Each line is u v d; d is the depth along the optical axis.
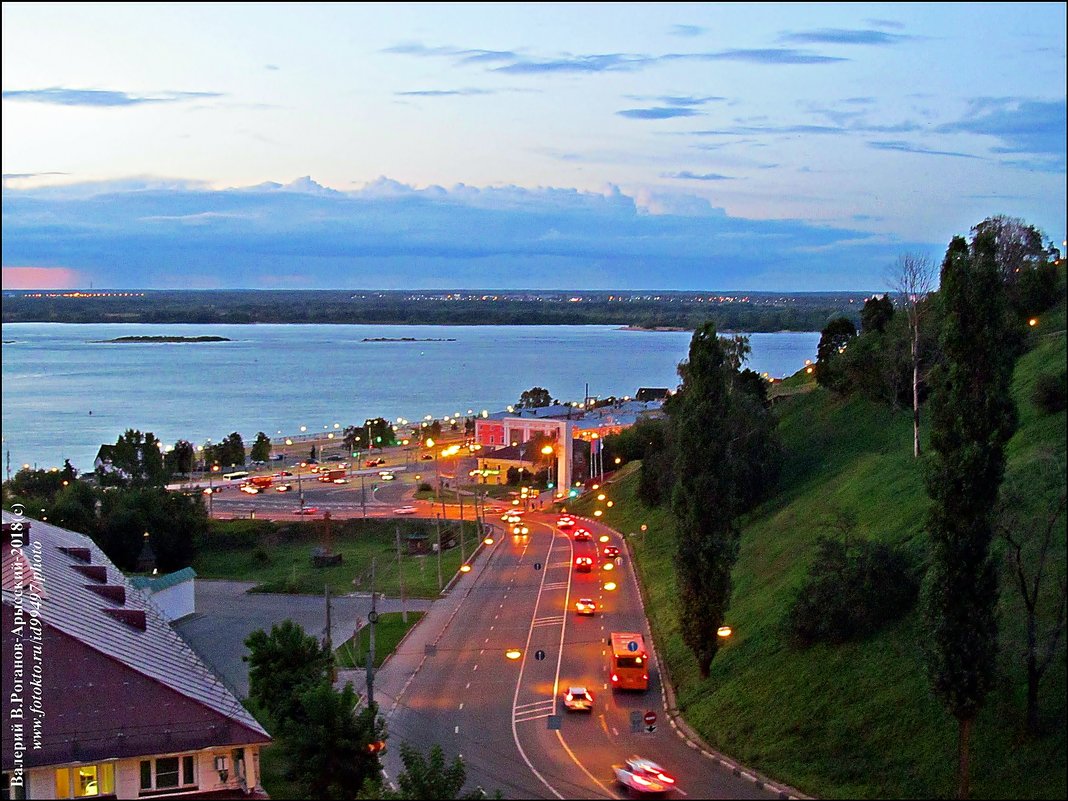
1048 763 40.41
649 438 146.25
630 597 89.00
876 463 83.81
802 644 55.78
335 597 97.81
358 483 183.00
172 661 52.91
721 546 59.12
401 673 67.56
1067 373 63.94
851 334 118.69
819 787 43.88
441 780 38.09
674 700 59.50
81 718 44.28
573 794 44.53
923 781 42.66
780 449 99.50
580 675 65.56
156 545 119.19
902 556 54.91
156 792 44.38
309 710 46.16
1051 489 50.22
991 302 42.03
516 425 189.12
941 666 41.72
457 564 108.69
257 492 175.00
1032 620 42.34
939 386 43.59
